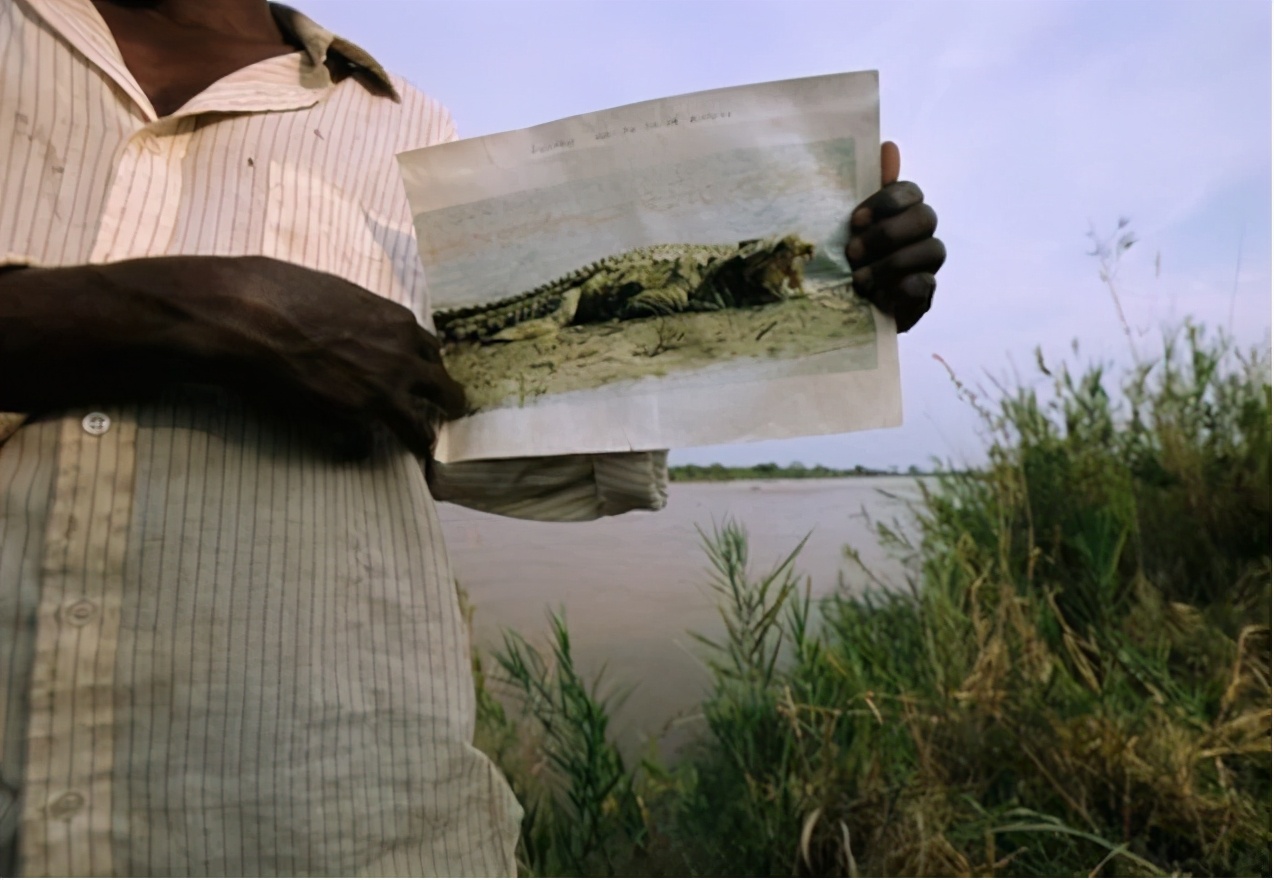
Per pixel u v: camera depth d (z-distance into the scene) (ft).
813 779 5.79
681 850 5.79
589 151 2.53
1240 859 5.46
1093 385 7.16
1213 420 7.06
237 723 2.04
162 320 1.87
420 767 2.30
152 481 2.05
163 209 2.26
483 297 2.61
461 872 2.36
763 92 2.46
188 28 2.71
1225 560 6.84
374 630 2.30
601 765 5.95
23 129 2.15
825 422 2.43
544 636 6.39
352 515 2.33
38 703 1.90
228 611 2.07
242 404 2.22
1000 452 7.08
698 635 6.43
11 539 1.96
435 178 2.59
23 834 1.86
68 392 1.97
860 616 6.66
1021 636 6.28
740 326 2.48
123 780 1.96
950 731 6.02
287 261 2.30
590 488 3.28
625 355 2.54
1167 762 5.71
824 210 2.44
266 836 2.04
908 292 2.39
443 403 2.43
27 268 1.91
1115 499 6.93
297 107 2.62
